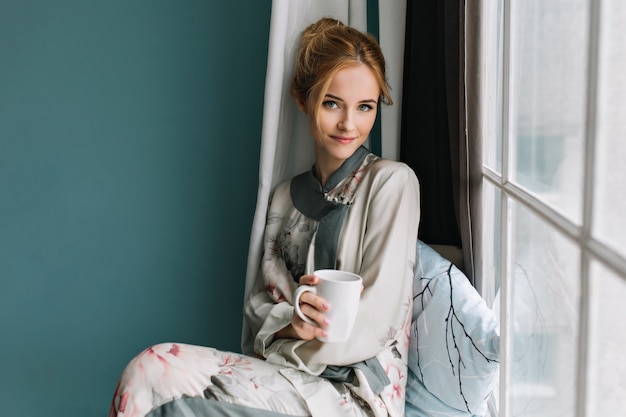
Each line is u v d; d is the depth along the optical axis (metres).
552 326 0.88
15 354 2.04
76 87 1.94
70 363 2.03
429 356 1.37
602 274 0.68
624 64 0.62
